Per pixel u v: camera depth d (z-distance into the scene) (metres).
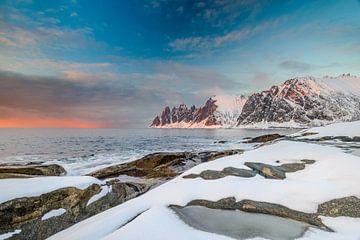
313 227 6.40
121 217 7.16
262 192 8.48
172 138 78.00
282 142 17.19
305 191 8.27
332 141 21.89
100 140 65.81
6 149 41.16
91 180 10.68
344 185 8.37
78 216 8.98
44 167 19.66
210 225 6.41
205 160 26.75
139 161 23.94
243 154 14.43
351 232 6.06
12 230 7.43
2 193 8.13
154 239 5.42
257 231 6.09
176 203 8.05
